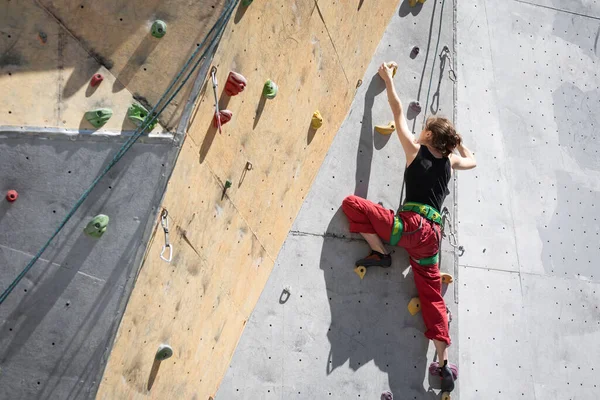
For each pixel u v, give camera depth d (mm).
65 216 3217
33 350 3256
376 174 5145
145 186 3318
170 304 3633
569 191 5914
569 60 6199
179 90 3326
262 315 4641
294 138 4434
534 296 5590
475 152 5668
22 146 3119
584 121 6129
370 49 5145
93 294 3293
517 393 5355
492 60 5914
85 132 3189
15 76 3086
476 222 5547
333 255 4906
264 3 3662
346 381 4812
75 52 3174
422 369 5039
